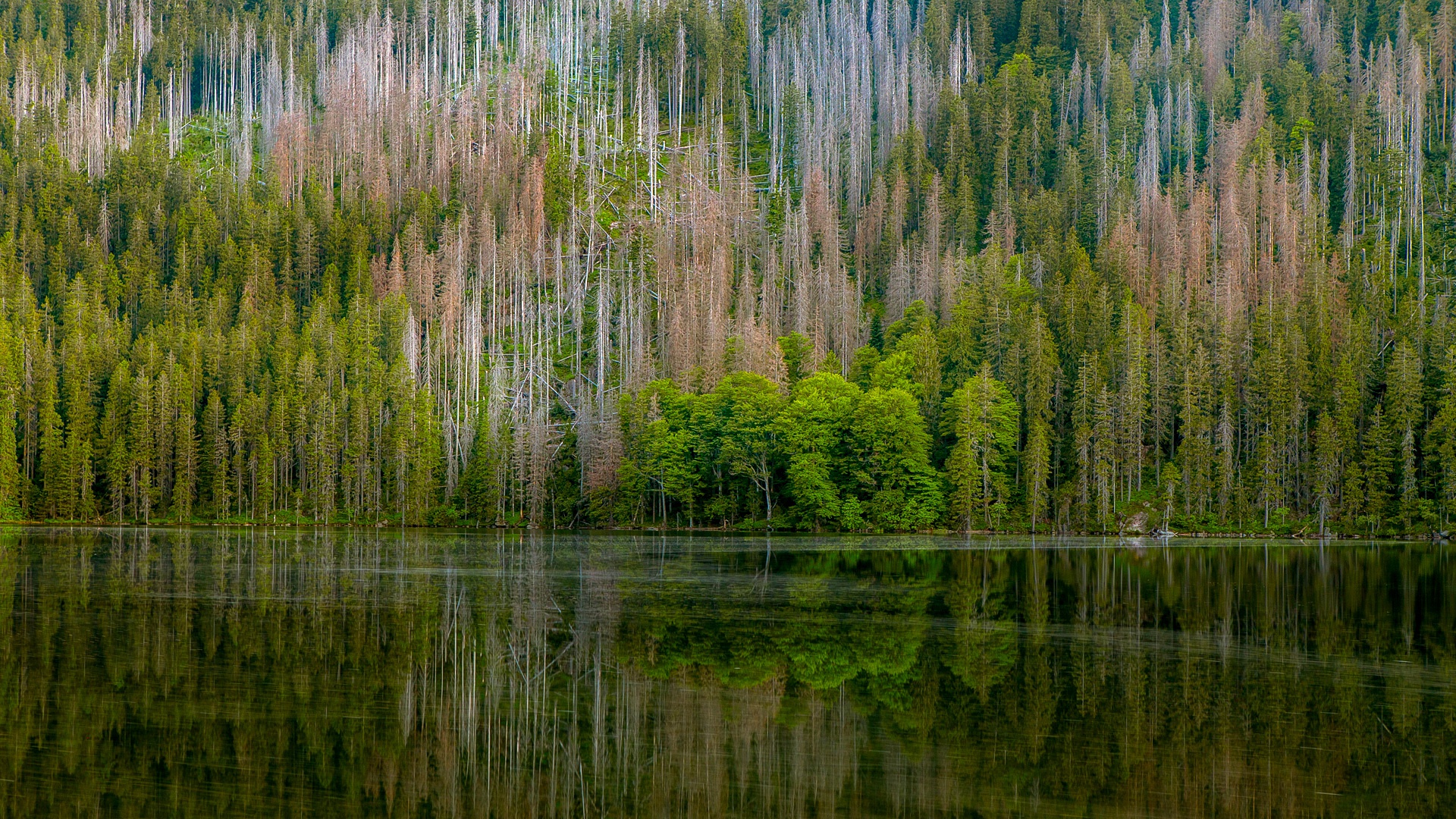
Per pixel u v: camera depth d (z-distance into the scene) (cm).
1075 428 14388
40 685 3803
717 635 4922
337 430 16150
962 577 7425
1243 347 15325
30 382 15625
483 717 3491
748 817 2638
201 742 3195
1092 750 3200
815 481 13200
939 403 14838
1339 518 13588
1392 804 2783
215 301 19100
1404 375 13488
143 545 9981
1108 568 8212
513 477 15238
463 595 6184
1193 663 4403
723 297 19188
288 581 6838
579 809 2711
